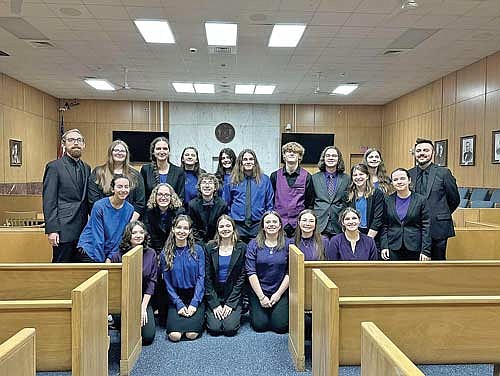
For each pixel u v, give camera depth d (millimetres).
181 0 5812
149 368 3172
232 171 4598
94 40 7621
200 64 9328
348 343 2176
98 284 2412
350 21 6586
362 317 2174
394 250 4035
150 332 3625
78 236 3951
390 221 4078
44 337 2158
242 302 4223
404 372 1243
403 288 3234
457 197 4246
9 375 1335
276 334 3877
